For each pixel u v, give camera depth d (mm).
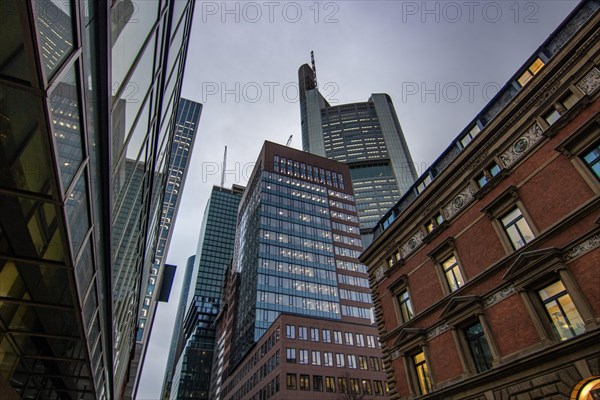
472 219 19609
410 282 23094
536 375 14031
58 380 18000
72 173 7816
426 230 22969
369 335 71688
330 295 89438
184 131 193125
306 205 107812
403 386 21250
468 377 16875
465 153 20766
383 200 190125
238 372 84312
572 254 14078
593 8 16594
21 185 7273
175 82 23734
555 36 18578
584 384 12664
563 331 13891
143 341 109500
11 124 6414
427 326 20453
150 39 13055
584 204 14008
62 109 6859
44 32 5617
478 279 17859
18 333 12352
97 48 8258
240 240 120062
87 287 11570
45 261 9086
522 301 15492
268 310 81812
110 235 12367
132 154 14383
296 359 62469
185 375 168875
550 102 16641
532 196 16547
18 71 5676
